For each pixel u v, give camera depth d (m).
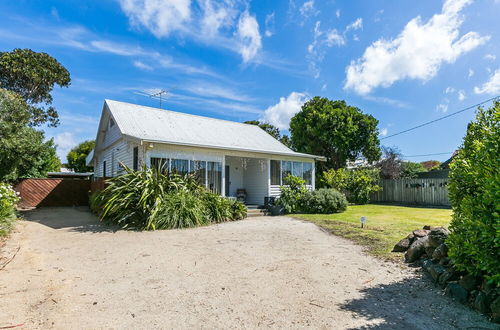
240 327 2.69
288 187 13.59
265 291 3.57
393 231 7.52
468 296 3.20
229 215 10.09
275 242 6.43
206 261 4.90
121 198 8.56
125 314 2.93
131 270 4.40
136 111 13.70
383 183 19.89
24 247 5.82
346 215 11.57
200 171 11.70
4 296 3.33
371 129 22.19
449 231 4.27
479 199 3.25
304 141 22.97
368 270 4.39
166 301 3.26
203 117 16.45
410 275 4.13
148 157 10.34
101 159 16.91
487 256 2.90
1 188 7.59
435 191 16.97
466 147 4.04
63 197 15.90
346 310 3.05
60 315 2.89
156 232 7.59
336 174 18.78
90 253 5.41
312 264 4.71
